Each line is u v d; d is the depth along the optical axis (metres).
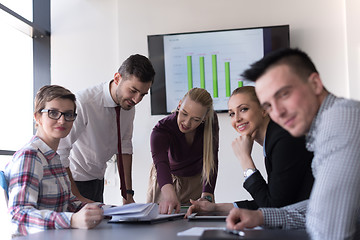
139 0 4.48
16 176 1.58
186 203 2.70
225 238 1.01
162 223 1.57
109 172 4.34
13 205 1.55
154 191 2.81
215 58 4.31
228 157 4.27
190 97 2.39
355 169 0.97
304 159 1.45
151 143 2.49
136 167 4.36
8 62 4.29
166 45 4.38
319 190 0.99
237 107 1.84
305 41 4.23
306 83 1.07
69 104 1.85
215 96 4.30
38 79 4.59
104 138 2.64
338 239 0.96
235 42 4.29
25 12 4.52
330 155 1.00
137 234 1.25
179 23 4.41
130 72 2.30
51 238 1.19
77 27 4.62
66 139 2.43
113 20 4.58
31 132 4.52
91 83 4.55
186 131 2.42
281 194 1.49
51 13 4.65
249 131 1.83
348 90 4.14
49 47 4.62
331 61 4.19
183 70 4.36
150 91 4.39
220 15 4.36
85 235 1.25
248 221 1.23
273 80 1.07
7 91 4.25
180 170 2.67
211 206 1.96
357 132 0.98
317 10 4.23
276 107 1.07
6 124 4.21
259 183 1.63
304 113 1.07
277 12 4.29
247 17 4.32
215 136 2.59
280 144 1.48
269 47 4.23
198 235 1.18
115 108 2.56
